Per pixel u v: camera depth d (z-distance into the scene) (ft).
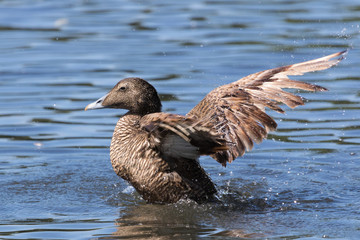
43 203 32.86
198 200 32.40
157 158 31.14
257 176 37.78
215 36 68.74
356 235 27.45
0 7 82.79
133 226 28.99
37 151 41.98
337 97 51.47
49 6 83.51
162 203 32.30
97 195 34.55
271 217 30.40
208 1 86.33
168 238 27.22
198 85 53.62
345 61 59.67
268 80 32.37
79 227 28.89
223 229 28.50
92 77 56.70
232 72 56.75
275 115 48.62
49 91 53.36
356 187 35.32
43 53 64.18
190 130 27.27
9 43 67.77
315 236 27.37
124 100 33.81
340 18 74.64
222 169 39.29
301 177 37.29
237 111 31.89
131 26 73.72
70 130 45.78
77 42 67.67
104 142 43.68
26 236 27.63
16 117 48.01
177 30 71.56
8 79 56.44
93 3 86.22
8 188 35.32
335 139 43.52
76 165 39.78
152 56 62.23
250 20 75.15
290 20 74.59
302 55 60.64
